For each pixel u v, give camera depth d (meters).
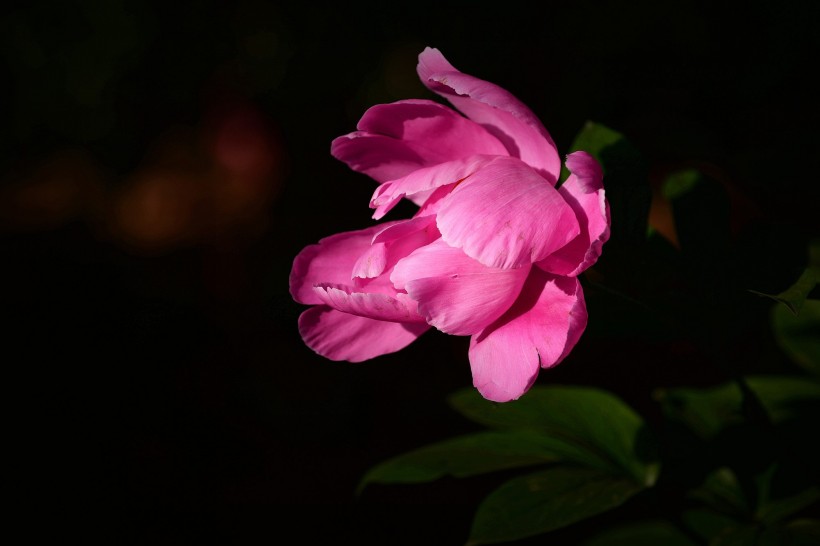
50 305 3.91
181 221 4.87
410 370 3.42
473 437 0.89
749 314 0.83
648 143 2.54
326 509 2.50
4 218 5.25
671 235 2.27
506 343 0.78
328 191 4.80
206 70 4.29
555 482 0.84
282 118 4.57
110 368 3.49
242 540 2.38
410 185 0.80
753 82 1.62
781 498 0.87
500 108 0.78
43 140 4.54
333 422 3.02
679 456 0.89
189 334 3.87
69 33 4.09
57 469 2.81
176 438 3.00
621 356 3.09
